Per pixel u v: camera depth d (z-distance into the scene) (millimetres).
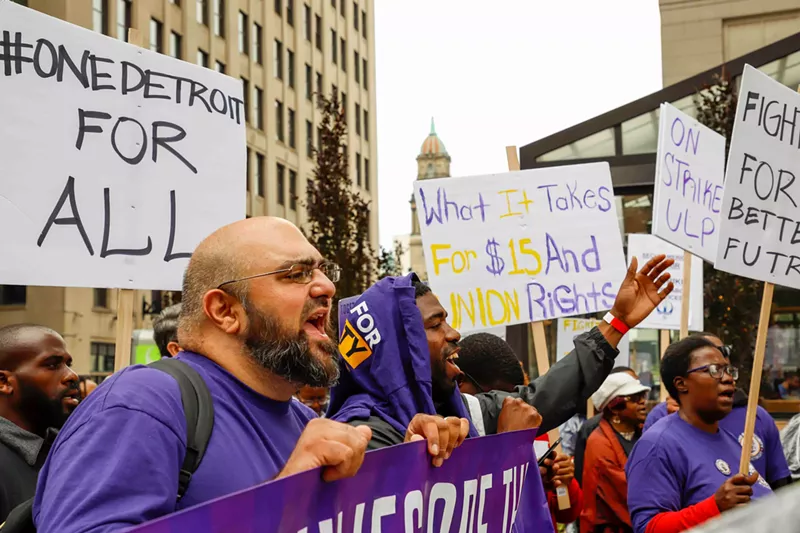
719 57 25922
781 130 4418
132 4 28969
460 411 3113
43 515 1758
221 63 34844
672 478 3768
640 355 11578
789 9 25391
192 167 3588
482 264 4992
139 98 3496
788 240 4359
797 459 4578
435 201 5051
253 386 2135
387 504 2043
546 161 12289
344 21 48406
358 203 22000
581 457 5969
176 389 1963
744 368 11500
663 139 5172
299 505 1759
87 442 1799
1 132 3119
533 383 3318
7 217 3092
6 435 3145
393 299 2955
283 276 2115
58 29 3312
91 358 27641
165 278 3443
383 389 2889
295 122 41500
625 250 11891
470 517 2369
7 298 26781
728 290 11781
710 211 5480
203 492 1894
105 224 3324
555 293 4926
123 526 1699
